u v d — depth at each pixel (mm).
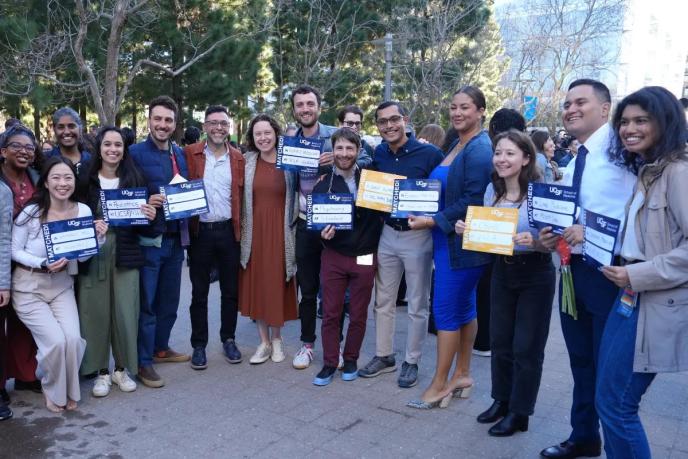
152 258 4473
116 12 10562
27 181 4262
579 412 3359
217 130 4695
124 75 15898
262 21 16594
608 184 2928
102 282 4258
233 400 4270
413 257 4340
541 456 3438
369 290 4570
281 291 4867
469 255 3881
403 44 19422
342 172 4555
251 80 17594
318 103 4891
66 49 12938
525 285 3492
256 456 3469
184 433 3762
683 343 2432
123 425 3871
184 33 15039
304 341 4969
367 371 4703
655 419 3922
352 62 21328
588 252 2770
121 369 4488
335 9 20406
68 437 3707
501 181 3592
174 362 5035
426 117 19250
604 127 3080
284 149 4504
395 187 4051
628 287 2533
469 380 4305
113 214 4105
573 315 3178
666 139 2479
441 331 4094
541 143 6828
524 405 3617
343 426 3854
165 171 4562
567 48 23906
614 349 2629
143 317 4492
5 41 11656
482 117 4059
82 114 18156
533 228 3395
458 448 3555
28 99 13273
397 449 3549
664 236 2471
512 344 3695
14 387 4453
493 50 24703
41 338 3945
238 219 4840
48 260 3801
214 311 6613
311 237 4707
